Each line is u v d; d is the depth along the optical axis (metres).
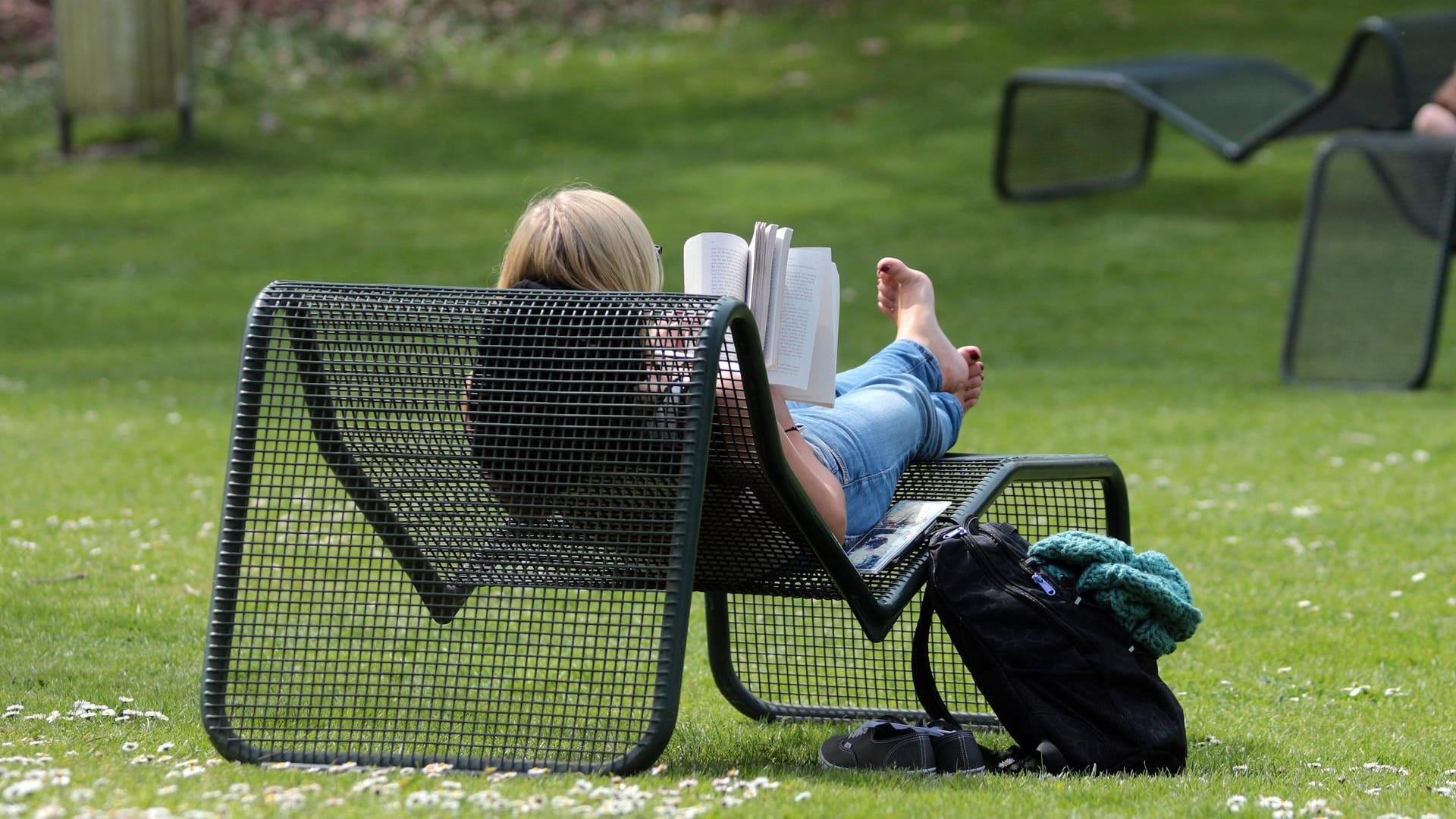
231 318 36.38
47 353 32.62
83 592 13.70
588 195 9.06
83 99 50.62
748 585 9.49
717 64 60.44
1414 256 29.36
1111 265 40.66
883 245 42.19
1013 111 46.81
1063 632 8.82
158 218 45.09
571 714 10.08
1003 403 27.30
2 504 17.64
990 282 39.28
